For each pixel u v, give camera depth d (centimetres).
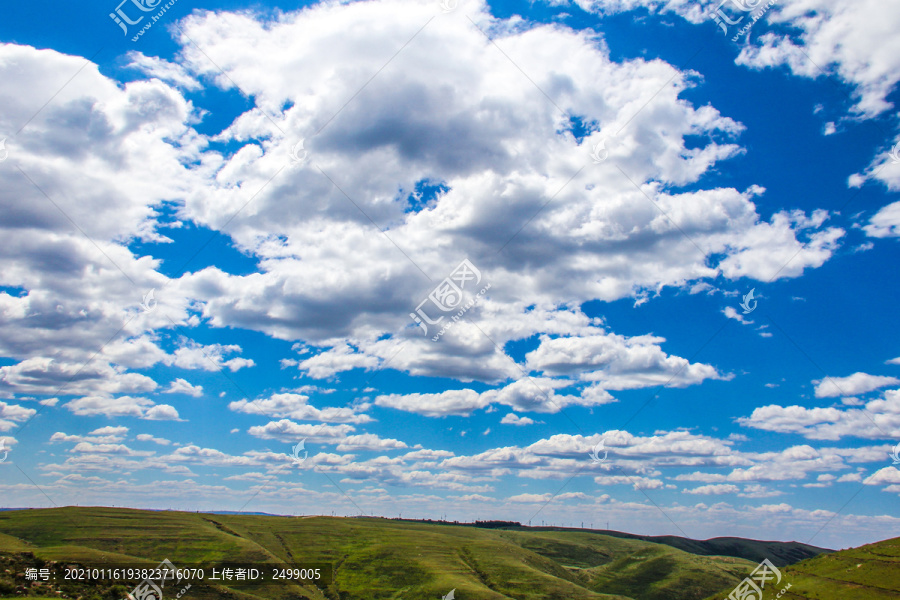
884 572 12781
